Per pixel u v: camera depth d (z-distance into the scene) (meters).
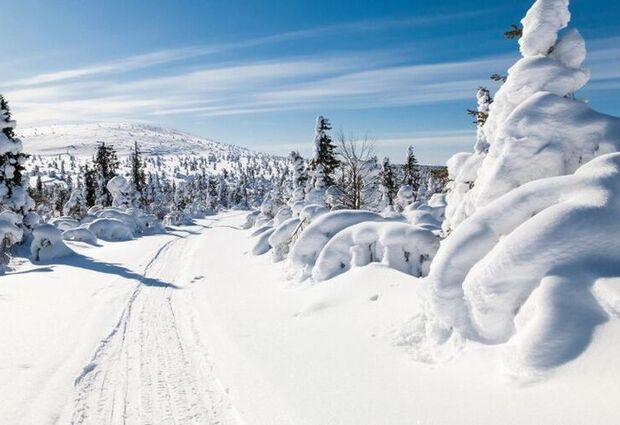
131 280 16.72
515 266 5.99
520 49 8.80
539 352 5.10
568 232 5.88
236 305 12.29
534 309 5.55
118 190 53.50
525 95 8.34
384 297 9.73
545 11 8.37
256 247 22.09
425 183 60.56
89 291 14.52
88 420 6.00
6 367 7.72
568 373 4.78
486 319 6.20
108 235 35.41
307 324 9.59
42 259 23.47
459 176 10.38
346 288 10.70
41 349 8.75
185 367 7.94
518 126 7.79
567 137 7.64
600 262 5.62
